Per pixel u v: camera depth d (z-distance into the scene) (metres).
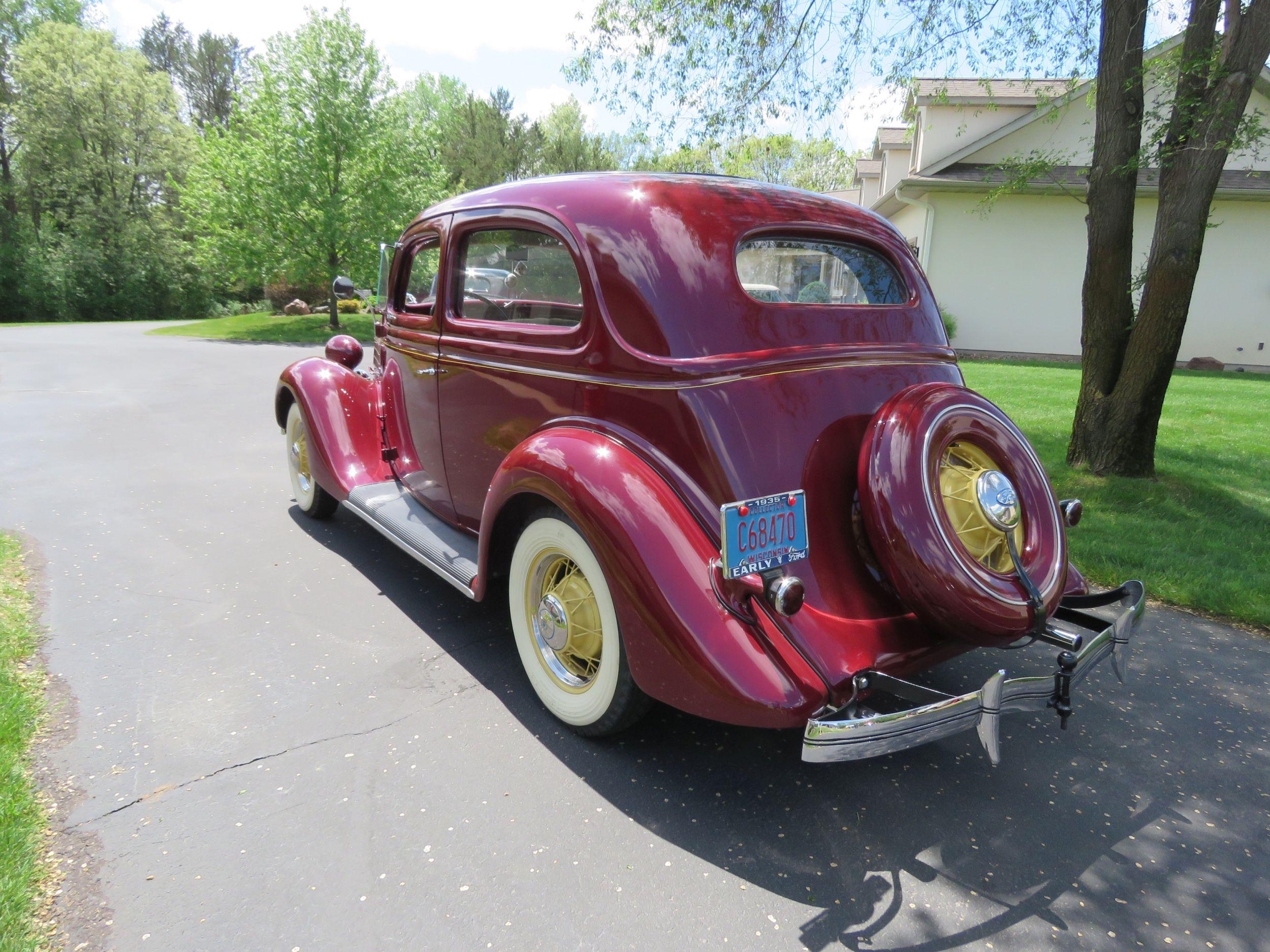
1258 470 6.77
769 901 2.06
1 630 3.31
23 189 39.44
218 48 52.47
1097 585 4.38
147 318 40.38
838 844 2.29
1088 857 2.27
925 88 17.45
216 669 3.12
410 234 4.04
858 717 2.12
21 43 38.44
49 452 6.54
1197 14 5.41
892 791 2.55
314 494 4.69
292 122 21.88
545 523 2.69
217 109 52.41
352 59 22.19
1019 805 2.49
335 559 4.32
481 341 3.23
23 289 36.38
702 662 2.15
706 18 6.39
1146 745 2.85
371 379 4.59
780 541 2.23
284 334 21.91
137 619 3.52
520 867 2.15
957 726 2.14
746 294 2.64
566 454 2.54
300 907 1.98
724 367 2.44
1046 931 1.99
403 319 3.98
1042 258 17.78
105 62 38.72
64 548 4.33
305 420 4.32
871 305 3.02
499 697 3.00
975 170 17.64
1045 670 3.42
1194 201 5.65
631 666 2.33
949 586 2.24
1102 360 6.29
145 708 2.82
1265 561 4.66
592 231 2.68
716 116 6.77
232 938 1.88
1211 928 2.02
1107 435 6.31
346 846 2.20
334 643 3.38
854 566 2.46
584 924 1.97
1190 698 3.20
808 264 2.93
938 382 2.91
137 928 1.89
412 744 2.69
